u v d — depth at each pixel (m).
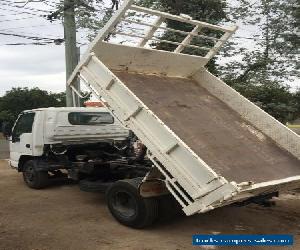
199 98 7.82
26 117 10.27
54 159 9.67
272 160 6.73
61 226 6.98
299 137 7.00
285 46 14.03
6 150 22.80
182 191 5.74
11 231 6.72
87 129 9.95
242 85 13.63
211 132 6.77
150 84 7.43
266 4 13.84
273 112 13.42
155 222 6.79
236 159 6.25
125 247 5.98
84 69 7.05
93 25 12.40
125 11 6.56
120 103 6.46
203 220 7.32
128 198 6.83
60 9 12.70
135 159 7.84
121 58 7.22
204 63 8.41
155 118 5.96
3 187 10.34
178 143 5.64
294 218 7.49
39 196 9.26
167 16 7.16
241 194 5.61
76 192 9.65
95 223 7.14
